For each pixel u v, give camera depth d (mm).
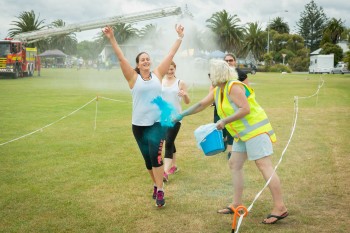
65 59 86625
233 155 4703
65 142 8781
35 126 10805
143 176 6289
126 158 7422
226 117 4363
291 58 84000
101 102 16828
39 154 7684
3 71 34812
